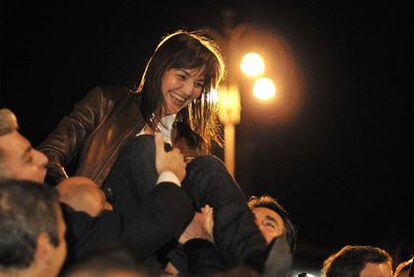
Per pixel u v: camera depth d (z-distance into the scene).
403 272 6.79
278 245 4.06
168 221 4.45
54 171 5.53
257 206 5.66
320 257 21.67
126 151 5.20
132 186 5.14
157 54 5.91
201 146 6.19
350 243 22.39
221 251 4.70
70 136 5.82
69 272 3.17
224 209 4.75
